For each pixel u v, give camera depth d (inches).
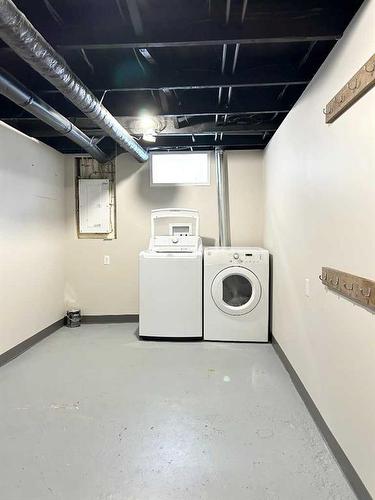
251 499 65.9
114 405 100.7
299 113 105.3
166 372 124.3
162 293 159.3
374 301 57.6
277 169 141.0
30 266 149.9
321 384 86.3
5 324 131.5
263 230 180.4
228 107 125.8
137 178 188.1
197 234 171.6
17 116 127.4
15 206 137.6
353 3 72.5
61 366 129.6
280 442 83.2
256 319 156.8
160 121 145.6
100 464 75.4
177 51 94.7
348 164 68.7
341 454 73.5
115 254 189.9
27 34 66.4
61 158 182.7
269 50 94.3
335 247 76.0
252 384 114.4
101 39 77.6
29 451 79.7
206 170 186.4
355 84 63.7
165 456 78.1
